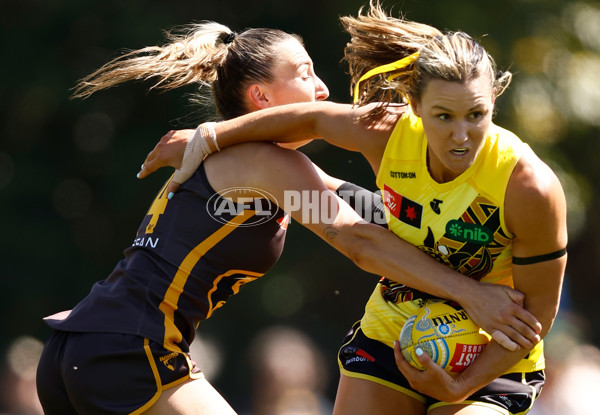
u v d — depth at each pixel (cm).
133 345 1150
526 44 3741
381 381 1216
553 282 1083
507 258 1116
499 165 1052
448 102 1002
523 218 1053
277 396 2055
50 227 3822
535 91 3691
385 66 1106
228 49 1295
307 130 1177
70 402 1202
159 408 1150
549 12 3794
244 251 1190
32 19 3628
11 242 3756
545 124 3766
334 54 3697
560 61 3781
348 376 1242
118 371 1149
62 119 3750
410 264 1113
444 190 1080
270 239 1203
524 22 3700
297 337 2192
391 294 1234
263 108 1273
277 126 1173
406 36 1124
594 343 4572
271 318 3941
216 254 1188
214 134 1195
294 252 3825
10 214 3809
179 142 1233
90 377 1155
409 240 1128
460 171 1052
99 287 1222
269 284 3922
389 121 1124
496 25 3641
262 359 2102
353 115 1140
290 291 3953
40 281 3788
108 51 3534
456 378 1112
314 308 3981
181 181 1216
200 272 1184
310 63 1294
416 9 3447
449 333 1108
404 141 1104
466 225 1083
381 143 1120
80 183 3869
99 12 3550
